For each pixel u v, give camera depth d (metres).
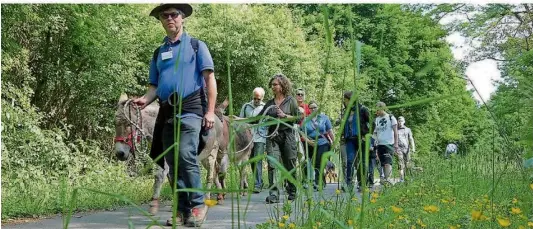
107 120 20.28
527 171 4.07
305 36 37.38
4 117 13.09
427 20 18.30
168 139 6.79
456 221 5.73
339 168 2.50
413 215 5.89
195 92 6.79
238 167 2.76
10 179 11.84
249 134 11.30
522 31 19.66
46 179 13.02
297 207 5.33
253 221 7.70
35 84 18.61
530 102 3.19
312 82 29.69
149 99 7.10
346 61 3.41
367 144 2.54
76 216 8.49
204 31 27.12
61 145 14.48
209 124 6.85
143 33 23.59
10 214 8.35
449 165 10.69
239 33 27.69
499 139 4.16
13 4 14.87
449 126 47.16
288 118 2.71
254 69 28.16
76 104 19.44
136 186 12.05
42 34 18.44
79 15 17.09
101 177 13.57
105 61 18.84
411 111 45.91
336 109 29.48
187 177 6.71
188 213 6.77
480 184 9.18
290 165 9.23
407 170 11.75
